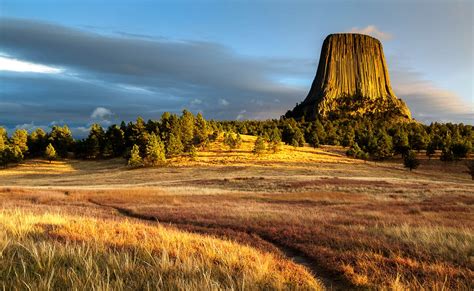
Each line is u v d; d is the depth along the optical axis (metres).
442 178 86.94
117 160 119.19
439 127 197.62
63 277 4.98
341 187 47.50
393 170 95.56
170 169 91.19
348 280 7.54
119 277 5.27
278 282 5.79
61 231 9.26
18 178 91.38
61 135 128.12
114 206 27.66
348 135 159.88
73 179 83.69
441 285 6.88
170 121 129.38
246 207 25.25
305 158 107.38
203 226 16.39
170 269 5.89
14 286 4.62
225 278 5.72
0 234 7.48
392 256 9.42
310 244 11.25
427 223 16.70
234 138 124.50
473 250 10.09
